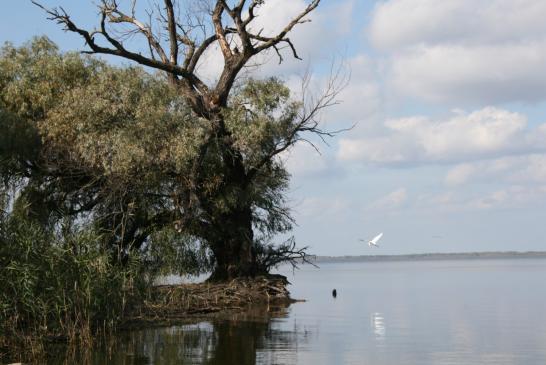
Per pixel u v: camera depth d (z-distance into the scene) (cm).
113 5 3394
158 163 2967
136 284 2398
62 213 3056
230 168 3281
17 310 1912
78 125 2884
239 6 3181
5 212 2058
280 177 3509
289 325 2581
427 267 15238
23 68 3138
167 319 2589
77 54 3181
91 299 2047
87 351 1933
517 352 2027
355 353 1984
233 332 2348
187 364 1778
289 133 3278
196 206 3134
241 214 3391
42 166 3052
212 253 3509
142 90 3052
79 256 2064
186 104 3134
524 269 11119
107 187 3019
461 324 2708
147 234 3291
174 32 3381
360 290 5100
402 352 2012
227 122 3130
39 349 1867
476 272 9812
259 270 3522
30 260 1969
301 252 3609
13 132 2919
